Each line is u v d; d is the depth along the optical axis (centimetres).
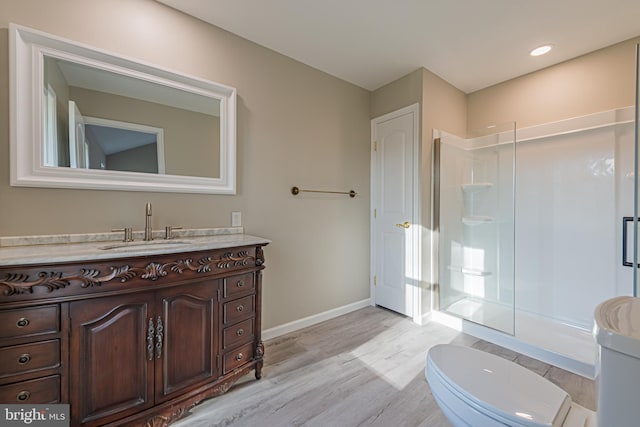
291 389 176
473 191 292
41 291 115
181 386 149
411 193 283
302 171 265
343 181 298
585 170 242
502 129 267
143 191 182
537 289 269
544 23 206
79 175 160
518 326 247
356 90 308
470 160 294
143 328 137
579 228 245
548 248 262
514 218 260
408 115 284
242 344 177
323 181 281
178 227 196
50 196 154
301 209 265
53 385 118
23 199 148
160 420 140
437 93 286
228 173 216
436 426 146
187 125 198
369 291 324
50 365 117
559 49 238
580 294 245
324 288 284
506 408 90
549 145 262
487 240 279
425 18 202
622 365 69
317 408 159
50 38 151
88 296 123
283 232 253
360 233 315
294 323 261
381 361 208
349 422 149
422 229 274
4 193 143
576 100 248
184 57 197
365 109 318
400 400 166
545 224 264
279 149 248
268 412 156
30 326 113
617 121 225
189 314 152
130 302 134
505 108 295
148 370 139
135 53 178
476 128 316
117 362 131
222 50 215
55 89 154
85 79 162
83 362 123
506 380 104
